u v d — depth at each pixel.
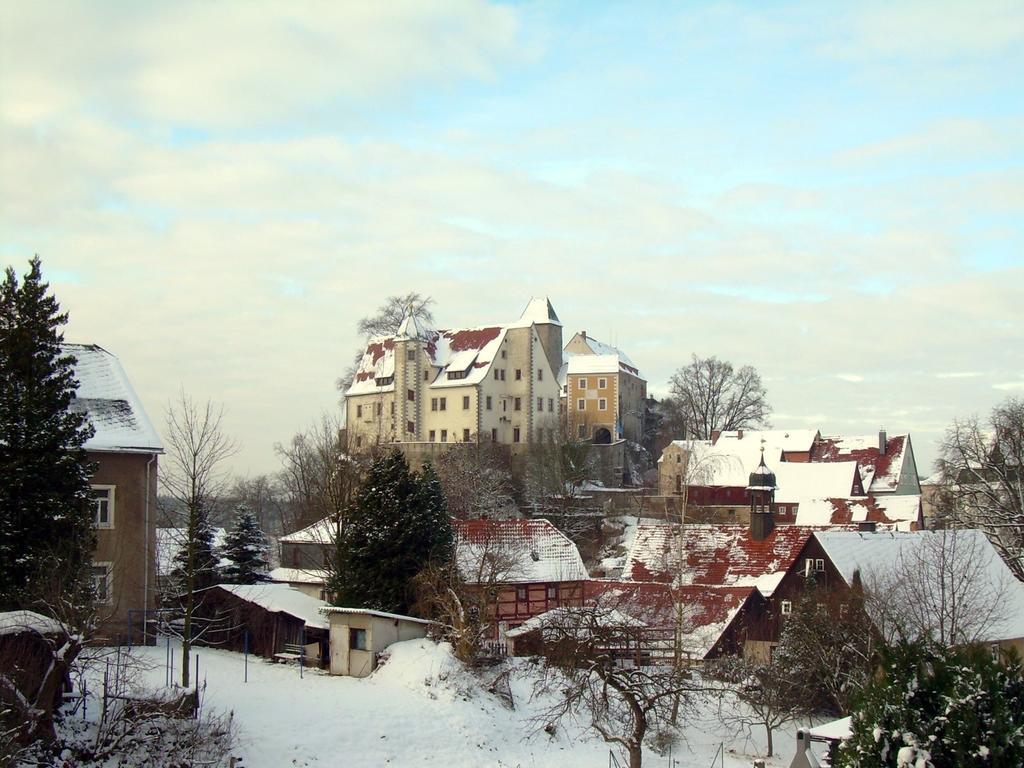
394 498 55.16
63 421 43.38
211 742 34.62
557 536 67.56
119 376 57.81
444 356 134.00
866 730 21.33
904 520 94.75
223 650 55.97
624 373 147.62
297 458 94.88
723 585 64.62
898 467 119.69
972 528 77.44
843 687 47.72
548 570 64.75
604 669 38.59
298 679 48.09
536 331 133.50
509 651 54.81
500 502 103.88
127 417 54.72
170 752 32.84
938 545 55.81
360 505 55.81
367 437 116.94
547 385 132.50
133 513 53.06
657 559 68.19
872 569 62.34
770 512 68.69
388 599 53.66
